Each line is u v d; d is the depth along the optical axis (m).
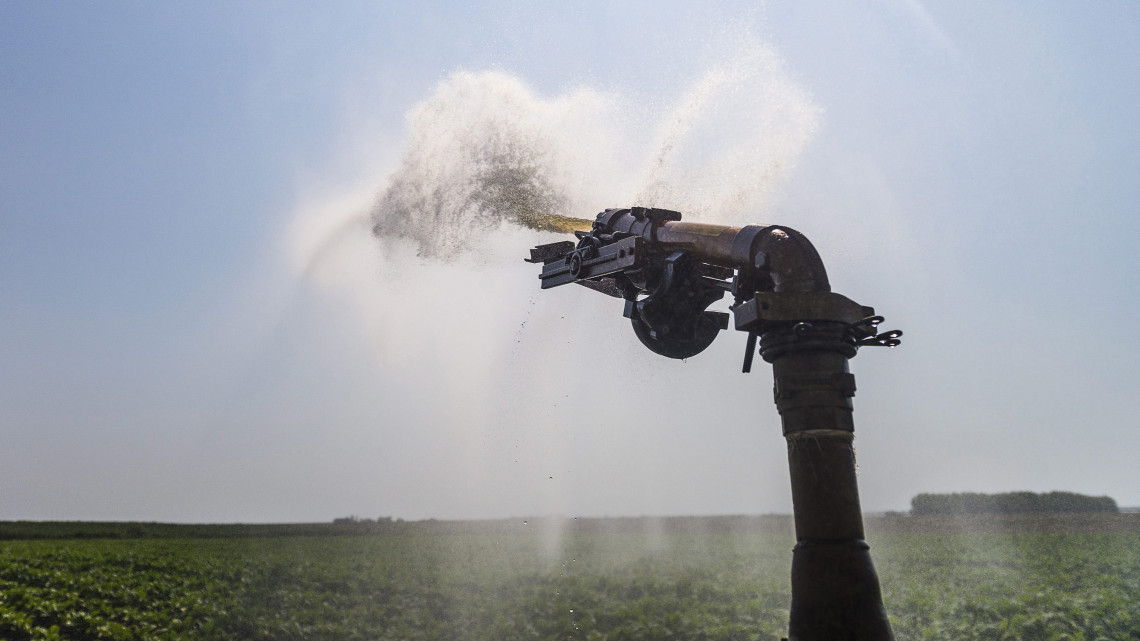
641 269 5.49
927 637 12.20
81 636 13.40
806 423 4.22
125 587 17.98
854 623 3.96
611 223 6.00
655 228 5.58
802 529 4.19
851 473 4.21
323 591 18.34
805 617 4.05
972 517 53.06
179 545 38.53
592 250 5.86
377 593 17.23
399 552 33.22
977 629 12.73
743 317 4.39
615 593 17.27
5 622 13.47
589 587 18.27
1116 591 16.36
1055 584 18.92
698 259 5.26
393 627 13.74
